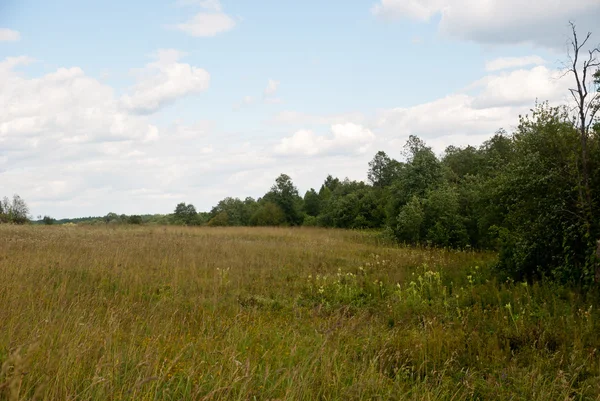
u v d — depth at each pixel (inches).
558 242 461.1
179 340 239.3
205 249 700.0
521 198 506.6
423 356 252.2
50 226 1095.6
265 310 384.8
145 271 482.3
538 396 204.8
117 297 368.2
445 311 370.3
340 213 1787.6
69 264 473.7
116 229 1076.5
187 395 164.9
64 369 164.4
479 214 882.8
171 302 368.5
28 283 374.3
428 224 948.6
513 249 500.1
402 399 188.9
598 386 207.5
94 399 149.7
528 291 400.5
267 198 2731.3
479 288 433.7
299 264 630.5
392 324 353.1
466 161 1499.8
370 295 446.3
